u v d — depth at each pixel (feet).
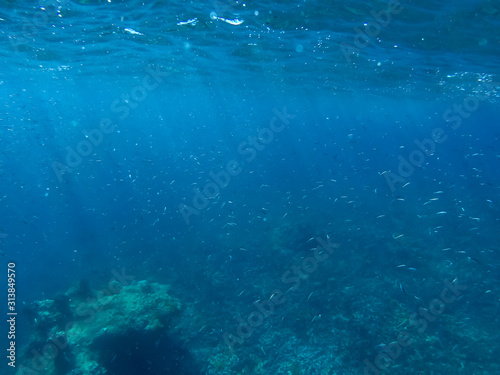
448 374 29.76
